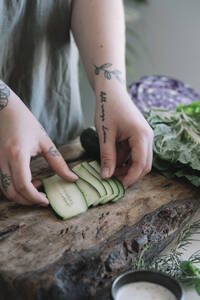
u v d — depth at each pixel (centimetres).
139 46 211
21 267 72
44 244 79
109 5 105
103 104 95
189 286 78
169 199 96
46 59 110
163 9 201
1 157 82
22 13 101
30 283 69
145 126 92
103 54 101
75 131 127
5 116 83
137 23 208
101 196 91
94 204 90
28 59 107
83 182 95
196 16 196
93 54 102
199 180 100
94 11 104
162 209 92
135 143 91
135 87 145
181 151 108
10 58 104
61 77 115
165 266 82
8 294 71
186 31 200
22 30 103
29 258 75
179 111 126
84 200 90
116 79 98
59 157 91
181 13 198
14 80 108
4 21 98
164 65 211
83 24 105
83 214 88
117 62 100
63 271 72
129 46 202
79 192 91
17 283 69
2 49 102
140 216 89
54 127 121
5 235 81
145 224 86
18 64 106
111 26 103
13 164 81
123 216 88
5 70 105
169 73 212
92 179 96
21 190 83
